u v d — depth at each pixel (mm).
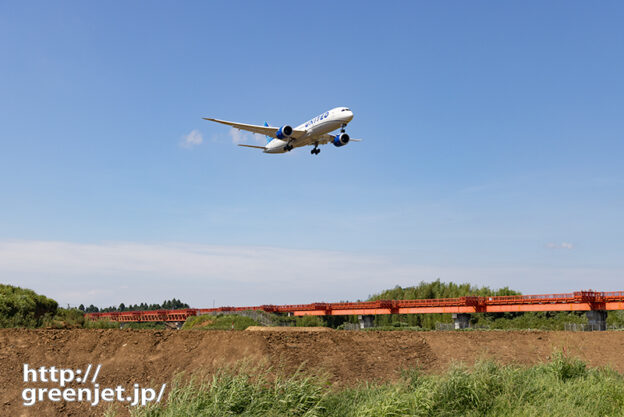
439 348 19797
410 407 12000
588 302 46094
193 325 65375
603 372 17125
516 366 17859
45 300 28266
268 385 12906
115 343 16188
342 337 18922
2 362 14586
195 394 12148
